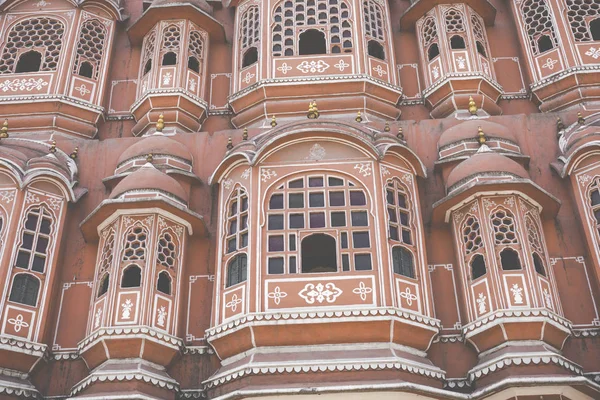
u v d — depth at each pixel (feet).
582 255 44.93
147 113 54.34
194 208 47.96
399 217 44.24
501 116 51.29
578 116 49.16
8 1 58.59
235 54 58.13
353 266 41.50
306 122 46.03
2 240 43.88
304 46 59.88
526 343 39.78
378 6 59.67
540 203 45.14
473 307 41.98
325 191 44.37
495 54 58.23
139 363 40.55
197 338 43.19
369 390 36.96
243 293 41.52
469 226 44.32
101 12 59.98
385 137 46.98
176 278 44.14
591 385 37.93
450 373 41.16
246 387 38.01
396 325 39.60
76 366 42.68
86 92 55.47
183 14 58.49
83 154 51.16
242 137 51.16
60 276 45.70
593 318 42.65
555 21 56.34
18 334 41.81
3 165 46.16
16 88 54.39
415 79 57.21
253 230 43.16
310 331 39.58
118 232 44.29
